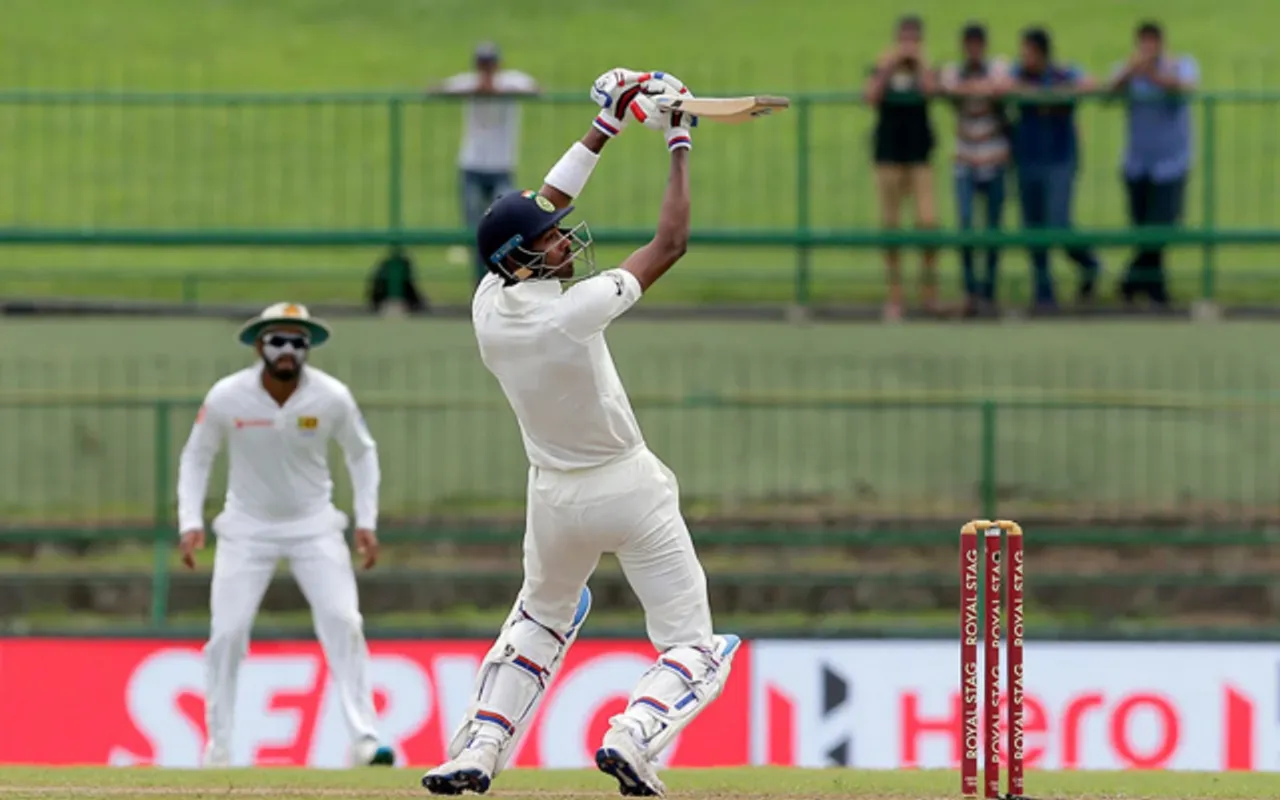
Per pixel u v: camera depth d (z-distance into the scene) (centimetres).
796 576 4709
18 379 5412
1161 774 2900
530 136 7238
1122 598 4709
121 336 5788
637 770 2241
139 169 7556
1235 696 4259
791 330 5759
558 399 2245
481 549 4934
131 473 5150
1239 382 5294
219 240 5662
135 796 2459
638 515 2289
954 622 4616
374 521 3822
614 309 2227
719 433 5250
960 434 5209
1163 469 5091
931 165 5722
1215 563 4847
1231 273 6194
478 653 4291
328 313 5828
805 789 2578
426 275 6088
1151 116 5762
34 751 4262
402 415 5238
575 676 4256
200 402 4769
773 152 7419
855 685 4272
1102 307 5878
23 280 6606
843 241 5597
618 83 2286
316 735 4238
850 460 5159
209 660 3756
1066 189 5684
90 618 4716
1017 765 2353
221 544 3778
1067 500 4962
